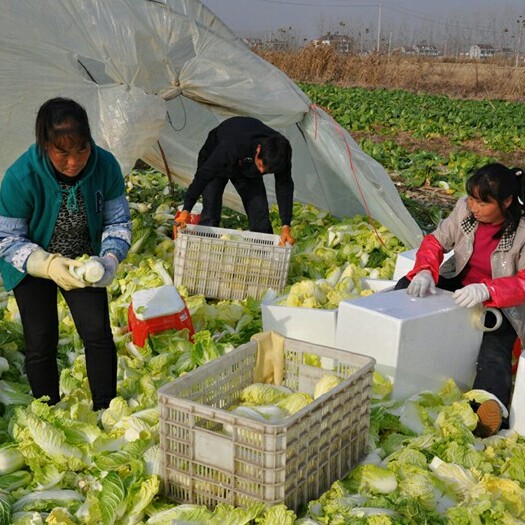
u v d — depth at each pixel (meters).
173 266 7.39
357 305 4.76
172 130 9.27
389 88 39.53
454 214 5.16
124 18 7.14
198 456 3.53
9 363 5.39
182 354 5.28
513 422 4.67
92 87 7.09
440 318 4.71
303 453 3.47
